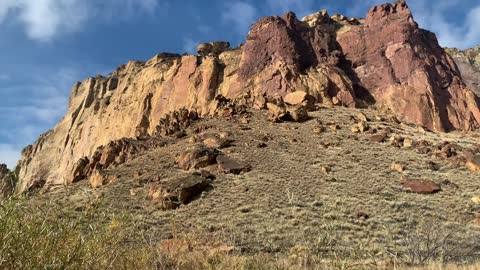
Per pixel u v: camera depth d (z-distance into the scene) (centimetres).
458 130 6081
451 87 6831
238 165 3734
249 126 5097
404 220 2531
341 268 523
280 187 3231
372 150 4312
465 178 3581
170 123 5506
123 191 3359
